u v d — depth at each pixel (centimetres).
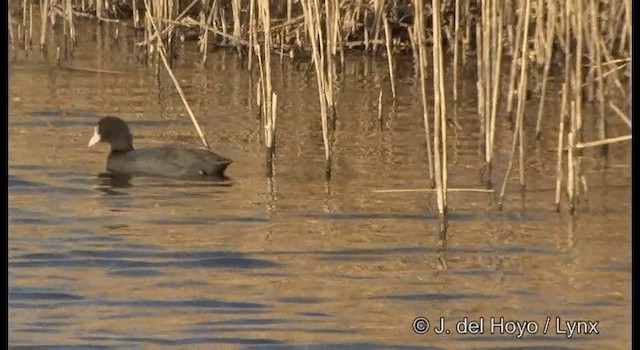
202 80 6869
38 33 8388
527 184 4562
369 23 7512
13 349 3097
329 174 4700
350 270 3656
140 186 4578
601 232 3988
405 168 4831
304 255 3794
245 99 6347
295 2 7125
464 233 3991
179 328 3222
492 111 4556
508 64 6819
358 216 4178
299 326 3238
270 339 3152
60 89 6550
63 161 4956
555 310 3331
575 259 3731
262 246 3872
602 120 5025
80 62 7381
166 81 6831
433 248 3850
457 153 5097
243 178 4700
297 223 4106
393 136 5453
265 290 3494
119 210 4266
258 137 5444
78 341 3134
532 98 6312
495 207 4272
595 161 4959
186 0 8069
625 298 3406
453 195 4419
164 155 4784
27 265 3697
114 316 3309
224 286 3525
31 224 4100
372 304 3391
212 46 7825
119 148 4909
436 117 4047
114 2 8781
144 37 7925
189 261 3744
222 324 3250
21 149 5150
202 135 5128
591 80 5469
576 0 4506
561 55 6731
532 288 3494
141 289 3503
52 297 3438
